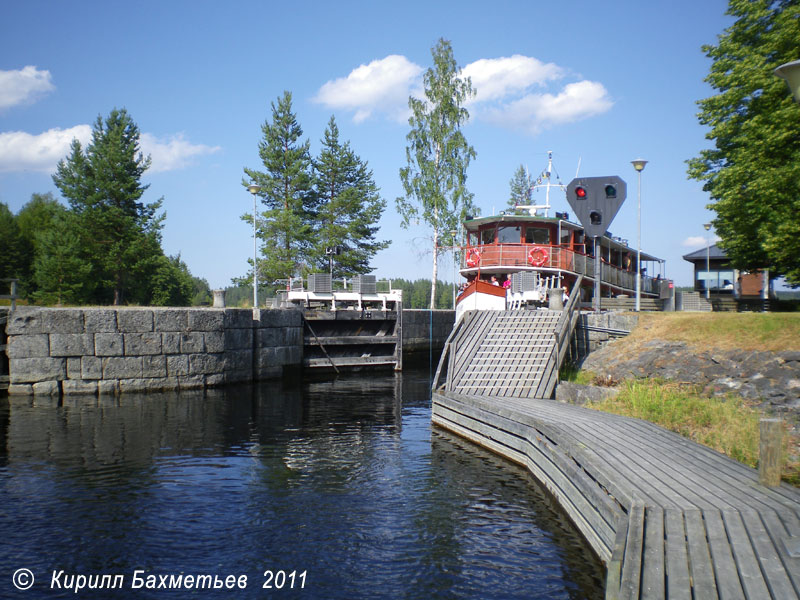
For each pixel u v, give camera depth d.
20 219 71.38
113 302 52.34
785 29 17.83
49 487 9.98
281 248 43.28
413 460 12.11
